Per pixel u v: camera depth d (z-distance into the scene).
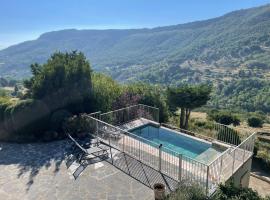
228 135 17.69
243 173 13.09
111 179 11.40
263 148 24.66
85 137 15.88
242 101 120.12
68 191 10.70
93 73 22.94
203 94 23.42
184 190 9.34
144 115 19.67
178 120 27.80
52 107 17.20
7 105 16.55
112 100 20.31
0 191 10.80
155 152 13.59
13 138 16.11
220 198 9.43
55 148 14.75
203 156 13.98
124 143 14.75
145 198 10.10
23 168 12.60
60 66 17.72
